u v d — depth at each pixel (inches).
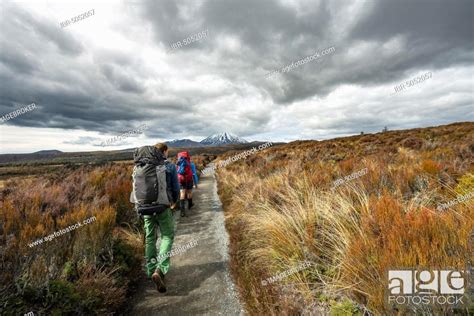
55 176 330.6
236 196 286.7
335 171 252.5
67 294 94.3
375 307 77.0
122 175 330.0
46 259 105.9
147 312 110.0
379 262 81.2
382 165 211.3
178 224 240.5
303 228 132.0
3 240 112.8
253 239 162.7
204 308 111.1
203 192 428.8
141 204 126.6
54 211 160.9
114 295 107.8
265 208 189.3
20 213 146.6
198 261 157.6
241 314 105.3
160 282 118.6
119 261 132.6
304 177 219.0
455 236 80.4
